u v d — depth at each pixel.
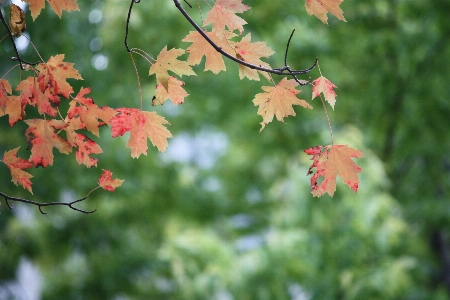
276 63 8.10
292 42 8.09
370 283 7.05
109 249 9.12
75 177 8.44
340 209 7.26
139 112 2.23
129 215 9.44
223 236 11.16
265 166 11.00
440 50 7.95
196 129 10.65
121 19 8.10
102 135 8.91
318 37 8.21
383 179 7.52
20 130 7.04
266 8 7.95
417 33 7.98
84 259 9.55
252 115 9.20
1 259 7.99
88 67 7.93
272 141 9.43
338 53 8.38
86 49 7.97
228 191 11.16
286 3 7.99
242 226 11.12
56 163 7.95
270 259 7.61
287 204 7.92
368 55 8.23
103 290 9.16
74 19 7.54
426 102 8.06
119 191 9.05
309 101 8.64
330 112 8.79
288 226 7.54
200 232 9.30
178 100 2.28
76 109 2.22
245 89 8.95
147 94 8.69
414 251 7.90
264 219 10.97
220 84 8.93
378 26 8.29
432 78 7.97
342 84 8.57
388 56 8.18
